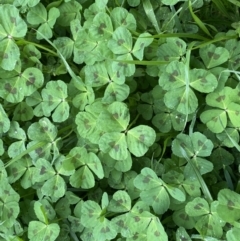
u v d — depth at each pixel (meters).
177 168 0.28
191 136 0.26
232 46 0.28
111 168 0.28
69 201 0.29
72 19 0.32
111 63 0.28
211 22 0.31
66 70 0.31
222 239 0.25
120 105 0.27
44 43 0.33
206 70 0.27
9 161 0.30
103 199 0.27
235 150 0.28
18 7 0.32
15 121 0.31
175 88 0.26
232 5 0.31
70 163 0.28
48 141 0.30
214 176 0.28
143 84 0.30
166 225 0.28
